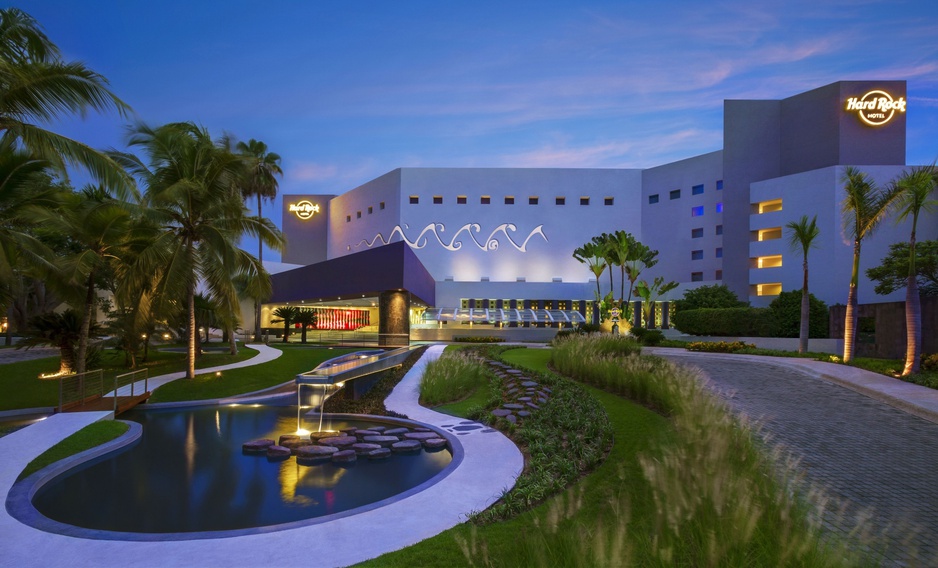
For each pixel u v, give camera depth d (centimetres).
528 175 5791
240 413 1614
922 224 3872
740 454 618
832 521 627
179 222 2089
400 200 5825
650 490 663
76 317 2112
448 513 702
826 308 3628
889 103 4491
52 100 1208
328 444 1116
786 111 4834
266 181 4209
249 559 573
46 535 643
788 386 1594
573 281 5675
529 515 669
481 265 5719
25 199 1577
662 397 1198
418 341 4109
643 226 5700
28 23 1229
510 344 3656
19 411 1524
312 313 4300
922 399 1298
